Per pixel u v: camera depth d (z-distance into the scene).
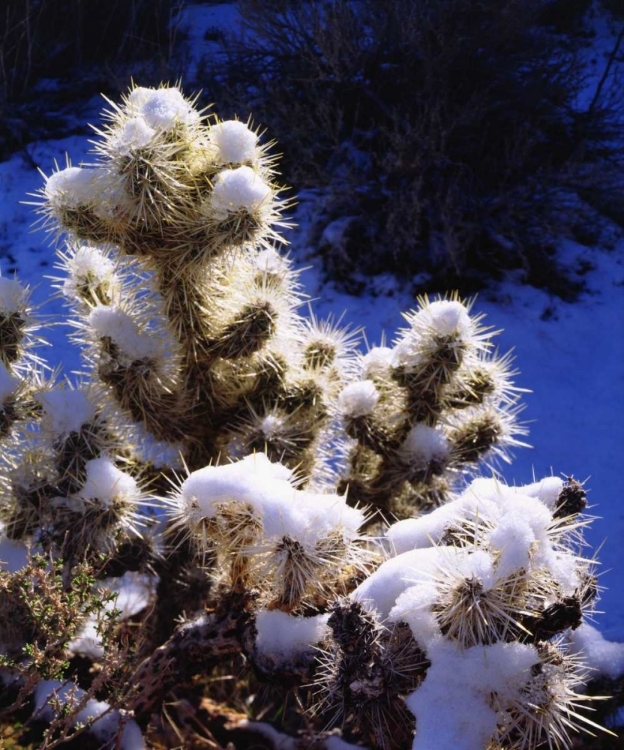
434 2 2.05
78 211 0.93
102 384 1.04
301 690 0.97
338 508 0.79
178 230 0.94
